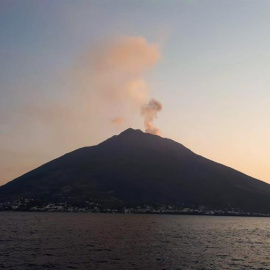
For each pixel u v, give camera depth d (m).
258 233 140.00
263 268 58.53
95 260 60.56
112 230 127.62
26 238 92.44
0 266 53.62
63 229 126.88
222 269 56.25
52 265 55.44
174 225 171.50
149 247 79.56
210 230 146.12
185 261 62.06
